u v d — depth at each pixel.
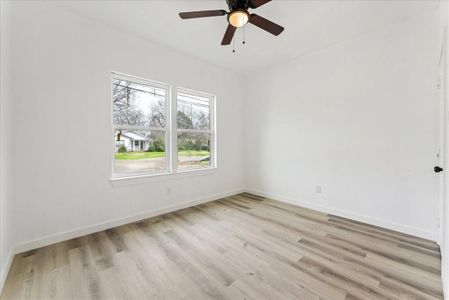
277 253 2.00
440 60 2.03
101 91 2.50
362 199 2.75
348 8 2.17
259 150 4.13
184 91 3.50
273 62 3.65
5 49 1.76
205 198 3.70
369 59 2.65
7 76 1.81
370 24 2.46
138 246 2.13
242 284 1.57
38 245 2.08
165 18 2.39
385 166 2.55
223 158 4.03
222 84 3.96
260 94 4.07
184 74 3.35
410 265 1.80
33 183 2.06
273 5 2.12
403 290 1.50
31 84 2.04
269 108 3.92
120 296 1.45
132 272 1.71
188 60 3.40
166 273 1.70
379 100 2.58
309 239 2.28
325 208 3.14
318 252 2.01
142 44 2.84
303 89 3.38
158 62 3.02
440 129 2.06
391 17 2.33
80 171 2.36
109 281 1.60
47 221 2.14
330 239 2.27
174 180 3.25
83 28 2.35
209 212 3.17
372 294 1.46
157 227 2.61
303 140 3.40
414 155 2.33
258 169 4.17
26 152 2.02
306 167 3.37
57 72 2.19
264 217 2.95
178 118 3.44
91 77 2.42
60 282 1.58
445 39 1.71
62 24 2.21
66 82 2.25
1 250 1.60
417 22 2.29
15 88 1.95
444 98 1.77
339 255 1.96
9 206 1.85
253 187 4.28
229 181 4.14
